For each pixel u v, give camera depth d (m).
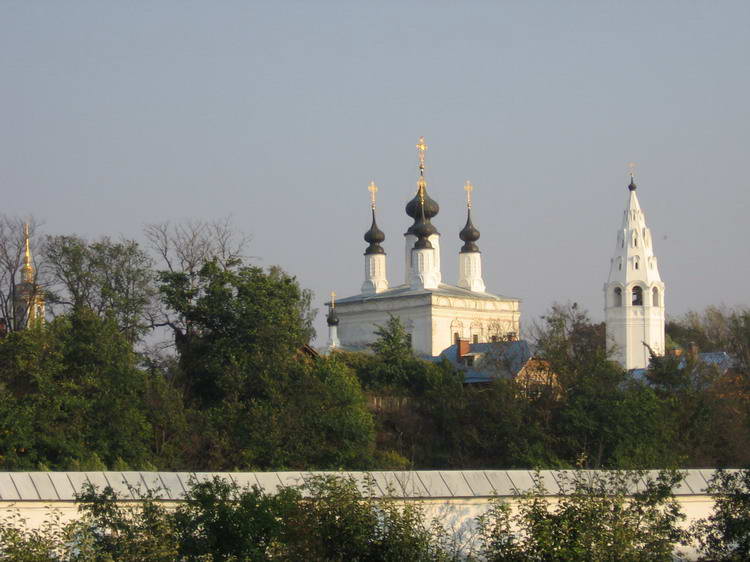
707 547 60.41
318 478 51.31
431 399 122.25
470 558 50.41
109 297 121.00
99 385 98.00
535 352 130.75
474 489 60.28
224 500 48.25
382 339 148.88
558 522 47.59
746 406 129.25
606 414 112.06
